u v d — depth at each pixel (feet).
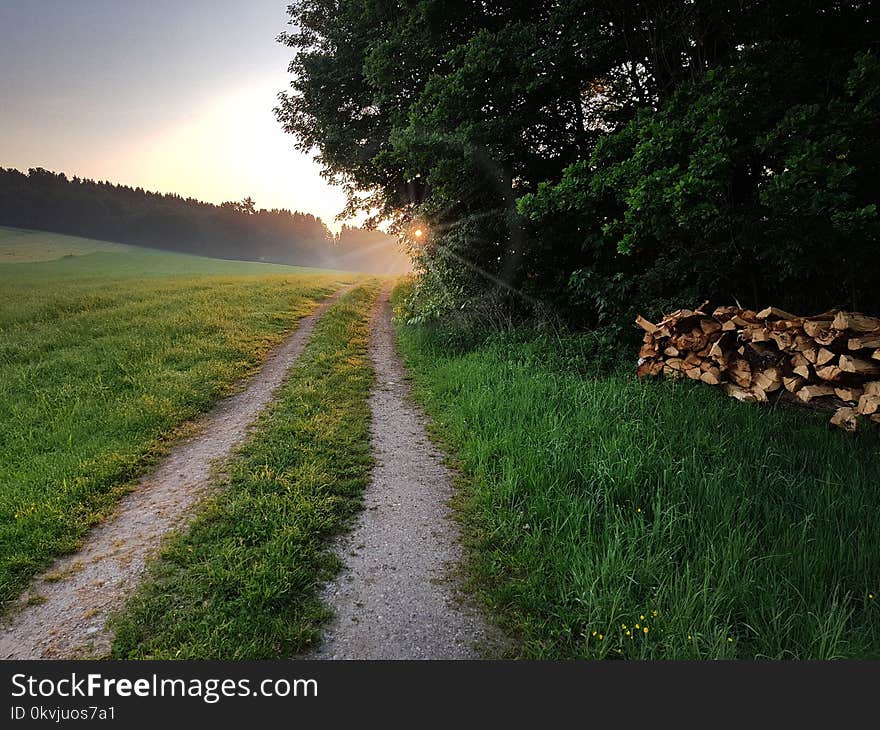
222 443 19.92
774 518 12.25
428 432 21.58
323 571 11.63
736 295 28.45
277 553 11.78
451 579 11.46
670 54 28.30
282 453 18.22
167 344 34.91
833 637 8.62
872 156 19.85
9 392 25.88
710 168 18.79
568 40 26.43
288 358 35.04
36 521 13.58
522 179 34.19
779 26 23.62
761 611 9.33
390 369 33.47
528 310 36.81
